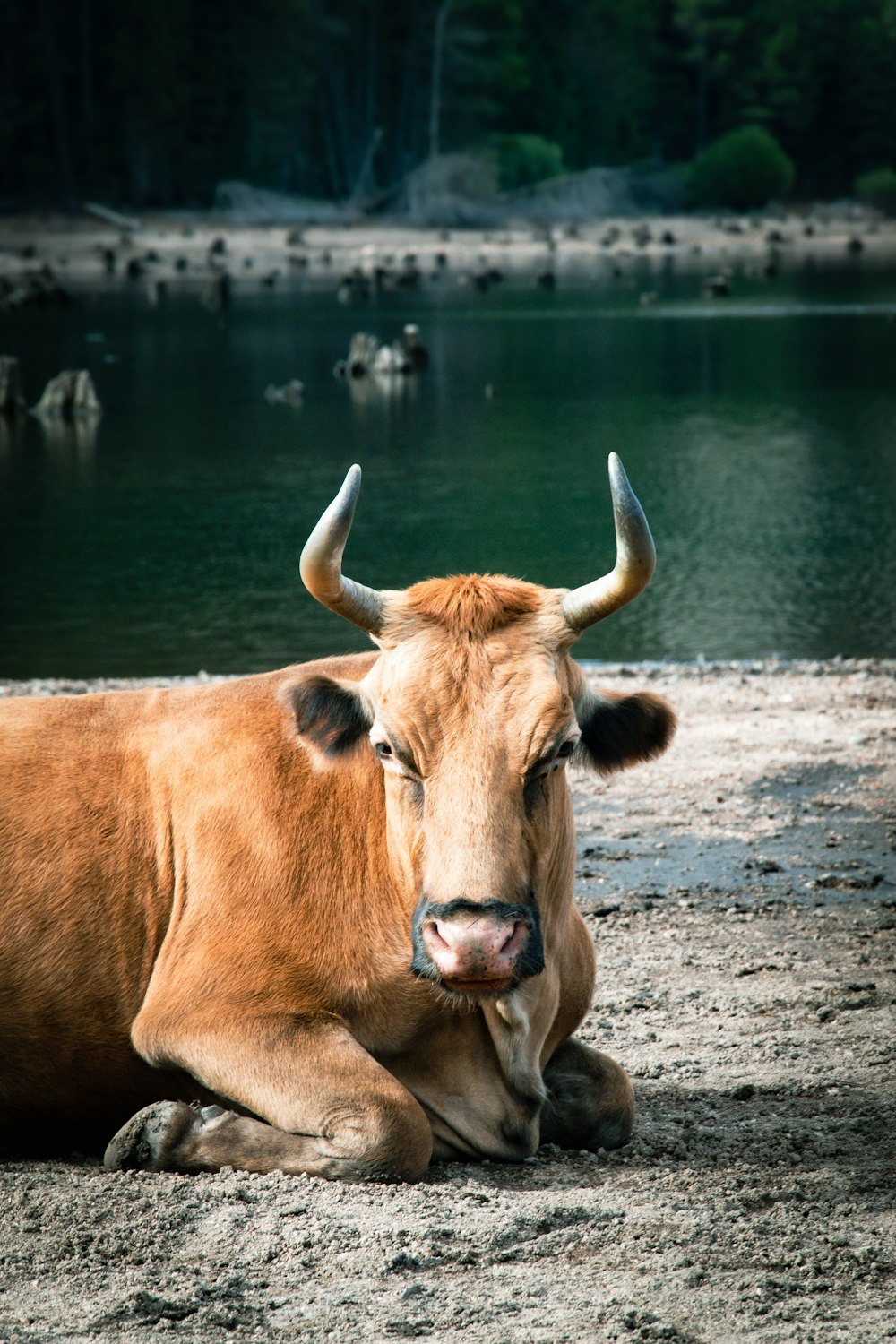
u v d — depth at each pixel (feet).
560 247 368.48
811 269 311.88
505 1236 15.15
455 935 14.89
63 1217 15.65
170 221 385.91
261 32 410.31
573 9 456.45
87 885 18.11
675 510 85.30
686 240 386.93
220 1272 14.55
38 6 381.40
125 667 53.21
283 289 271.90
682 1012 22.57
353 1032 17.22
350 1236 15.08
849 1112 18.89
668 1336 13.30
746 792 33.99
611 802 33.65
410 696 16.05
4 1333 13.46
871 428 115.75
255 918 17.46
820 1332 13.37
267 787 18.07
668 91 477.77
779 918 26.76
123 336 192.44
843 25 474.49
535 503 87.45
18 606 64.08
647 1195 16.37
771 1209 16.10
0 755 18.79
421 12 433.07
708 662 49.65
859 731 38.68
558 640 16.65
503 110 442.09
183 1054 16.94
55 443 114.52
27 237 352.69
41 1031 17.80
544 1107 18.07
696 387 141.90
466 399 137.28
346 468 101.50
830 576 68.64
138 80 391.24
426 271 313.32
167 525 82.64
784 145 480.64
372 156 433.89
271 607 63.62
